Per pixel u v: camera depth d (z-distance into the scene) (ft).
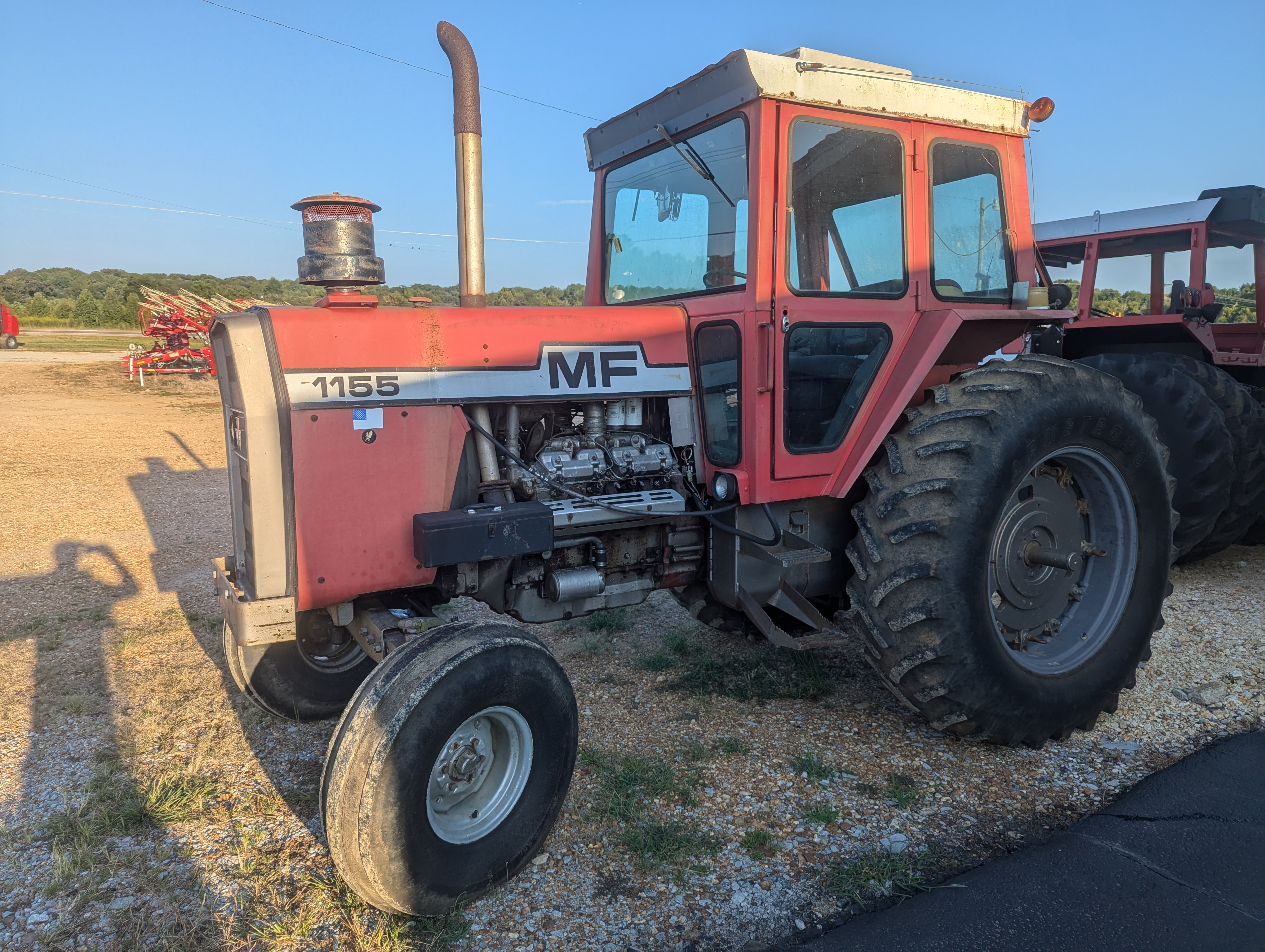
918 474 9.35
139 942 6.86
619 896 7.43
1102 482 10.64
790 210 9.31
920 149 10.22
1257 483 15.96
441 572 8.89
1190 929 6.76
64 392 51.21
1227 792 8.79
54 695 11.62
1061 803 8.79
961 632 9.04
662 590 14.19
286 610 7.85
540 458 9.32
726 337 9.70
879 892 7.38
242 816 8.73
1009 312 10.61
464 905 7.23
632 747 10.04
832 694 11.54
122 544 19.80
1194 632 13.30
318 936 6.95
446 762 7.18
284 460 7.73
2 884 7.63
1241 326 20.92
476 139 9.29
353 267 8.31
